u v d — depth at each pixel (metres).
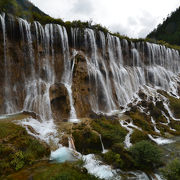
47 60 19.67
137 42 33.62
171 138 15.15
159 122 19.16
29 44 18.25
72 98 17.23
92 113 17.14
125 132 14.04
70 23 23.80
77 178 7.02
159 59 37.28
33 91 16.95
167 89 33.16
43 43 19.73
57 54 20.80
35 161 8.62
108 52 26.64
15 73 16.70
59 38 21.12
